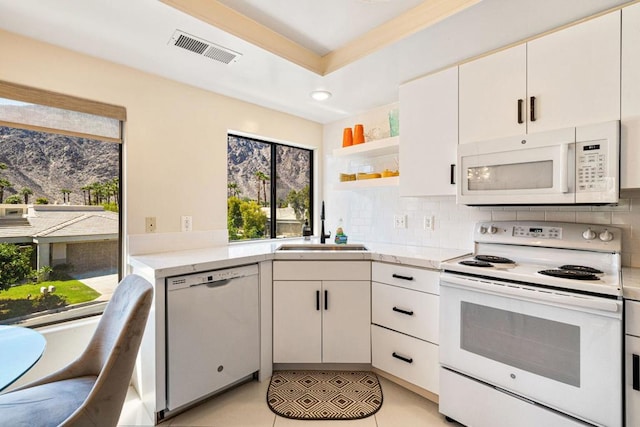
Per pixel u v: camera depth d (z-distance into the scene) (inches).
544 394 54.2
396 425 66.4
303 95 99.7
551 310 53.6
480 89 71.9
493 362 60.2
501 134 68.6
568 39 60.0
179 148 90.3
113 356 44.1
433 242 97.3
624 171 54.2
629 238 63.9
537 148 62.4
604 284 50.3
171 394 65.8
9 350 45.0
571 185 58.6
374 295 84.0
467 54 73.0
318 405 72.7
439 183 79.6
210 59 75.9
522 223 73.8
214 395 76.5
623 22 54.3
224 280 75.1
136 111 81.8
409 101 85.8
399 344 78.5
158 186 86.1
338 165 126.0
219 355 73.7
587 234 64.4
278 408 71.4
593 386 49.5
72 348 71.7
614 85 55.2
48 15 58.6
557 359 53.0
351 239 121.0
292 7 63.7
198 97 94.1
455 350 65.5
